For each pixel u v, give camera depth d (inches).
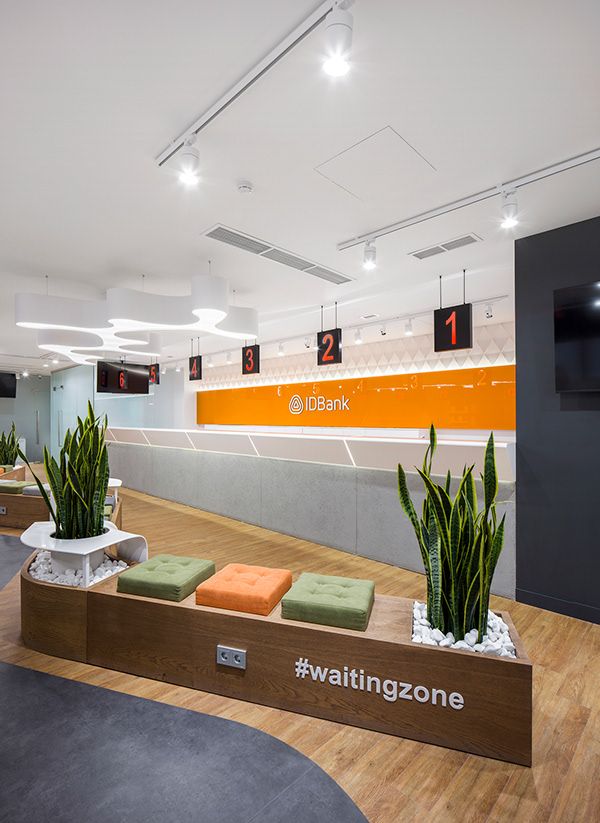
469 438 276.2
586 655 110.6
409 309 239.5
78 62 75.9
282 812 64.5
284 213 132.6
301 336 315.3
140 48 73.0
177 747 76.2
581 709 89.7
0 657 103.7
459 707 76.7
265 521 232.8
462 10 65.7
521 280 146.3
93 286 207.3
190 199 125.3
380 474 181.3
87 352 317.1
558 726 84.6
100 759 73.4
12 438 341.7
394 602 97.0
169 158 103.7
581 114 89.5
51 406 623.5
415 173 111.4
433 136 96.6
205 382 473.4
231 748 76.2
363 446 180.9
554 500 136.5
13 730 79.7
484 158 104.8
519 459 143.9
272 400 402.6
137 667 96.3
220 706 86.9
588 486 130.2
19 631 116.7
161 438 309.1
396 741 78.7
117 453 374.9
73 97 84.7
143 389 384.5
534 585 139.9
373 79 79.4
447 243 151.7
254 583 97.0
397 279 191.3
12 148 101.4
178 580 97.4
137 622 96.2
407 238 148.3
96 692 90.6
